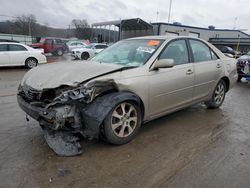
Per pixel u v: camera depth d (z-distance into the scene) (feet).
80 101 9.68
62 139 10.49
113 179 8.70
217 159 10.28
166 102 12.96
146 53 12.78
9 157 9.98
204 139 12.24
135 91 11.15
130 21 88.12
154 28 108.88
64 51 77.56
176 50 13.69
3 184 8.29
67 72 11.05
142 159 10.09
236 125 14.44
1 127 13.14
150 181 8.64
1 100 18.98
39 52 43.14
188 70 13.88
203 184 8.56
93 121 9.73
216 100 17.30
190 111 16.99
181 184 8.52
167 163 9.84
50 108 9.55
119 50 14.46
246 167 9.73
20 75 34.12
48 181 8.50
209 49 16.30
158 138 12.17
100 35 107.55
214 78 16.20
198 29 124.47
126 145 11.27
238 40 118.01
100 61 13.85
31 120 14.28
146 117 12.16
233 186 8.50
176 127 13.76
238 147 11.47
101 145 11.16
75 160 9.84
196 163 9.89
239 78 32.71
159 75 12.21
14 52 40.68
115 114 10.65
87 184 8.39
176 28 113.39
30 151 10.50
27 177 8.69
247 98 22.13
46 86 10.14
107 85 10.28
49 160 9.80
